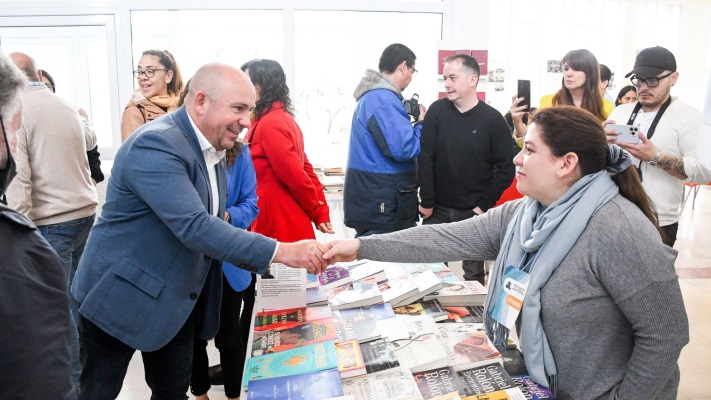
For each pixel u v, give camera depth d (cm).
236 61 382
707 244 488
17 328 65
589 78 266
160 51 275
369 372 120
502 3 467
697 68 625
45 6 361
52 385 67
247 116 141
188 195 131
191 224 130
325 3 375
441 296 163
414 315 154
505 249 133
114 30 368
